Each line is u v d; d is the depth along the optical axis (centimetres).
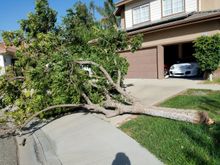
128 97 627
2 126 684
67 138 525
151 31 1105
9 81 675
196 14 1067
